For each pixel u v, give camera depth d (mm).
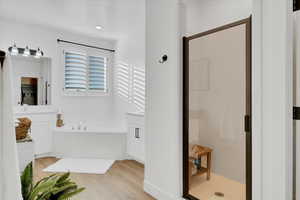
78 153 4070
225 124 2141
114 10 3307
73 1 2973
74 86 4547
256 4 1560
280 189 1426
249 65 1737
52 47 4238
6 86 921
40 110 4016
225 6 2451
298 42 1423
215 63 2152
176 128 2203
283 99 1412
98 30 4258
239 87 1972
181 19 2234
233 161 2086
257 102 1558
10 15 3510
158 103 2473
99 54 4875
